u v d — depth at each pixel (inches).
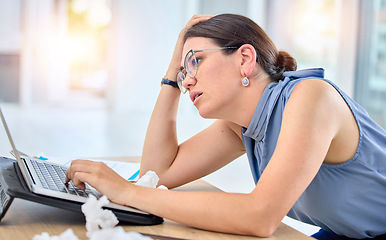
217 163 56.0
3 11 335.3
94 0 428.5
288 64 49.1
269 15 296.0
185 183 55.1
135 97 346.0
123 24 339.0
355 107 46.1
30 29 344.2
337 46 234.7
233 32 45.4
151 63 346.3
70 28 431.8
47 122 273.0
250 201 36.9
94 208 33.4
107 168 40.6
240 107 46.0
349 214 47.2
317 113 39.9
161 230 36.8
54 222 36.9
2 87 346.3
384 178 45.2
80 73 443.5
